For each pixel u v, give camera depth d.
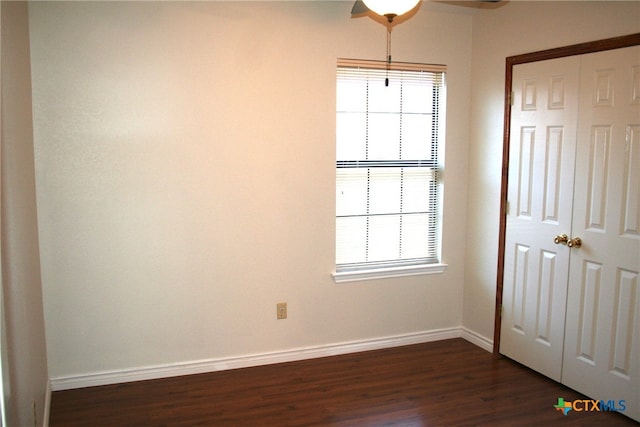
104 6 2.79
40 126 2.75
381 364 3.38
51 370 2.94
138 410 2.75
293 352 3.43
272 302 3.33
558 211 2.98
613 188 2.65
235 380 3.12
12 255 1.75
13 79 1.99
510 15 3.26
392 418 2.69
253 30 3.08
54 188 2.81
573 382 2.96
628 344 2.62
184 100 2.99
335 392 2.97
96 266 2.94
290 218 3.30
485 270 3.61
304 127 3.26
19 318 1.87
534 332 3.21
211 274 3.17
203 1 2.96
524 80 3.17
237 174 3.15
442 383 3.10
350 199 3.52
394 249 3.69
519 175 3.25
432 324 3.80
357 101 3.45
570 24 2.84
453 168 3.71
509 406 2.81
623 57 2.55
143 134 2.94
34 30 2.68
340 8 3.27
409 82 3.57
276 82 3.16
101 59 2.82
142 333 3.08
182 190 3.05
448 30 3.57
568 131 2.89
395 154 3.61
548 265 3.07
